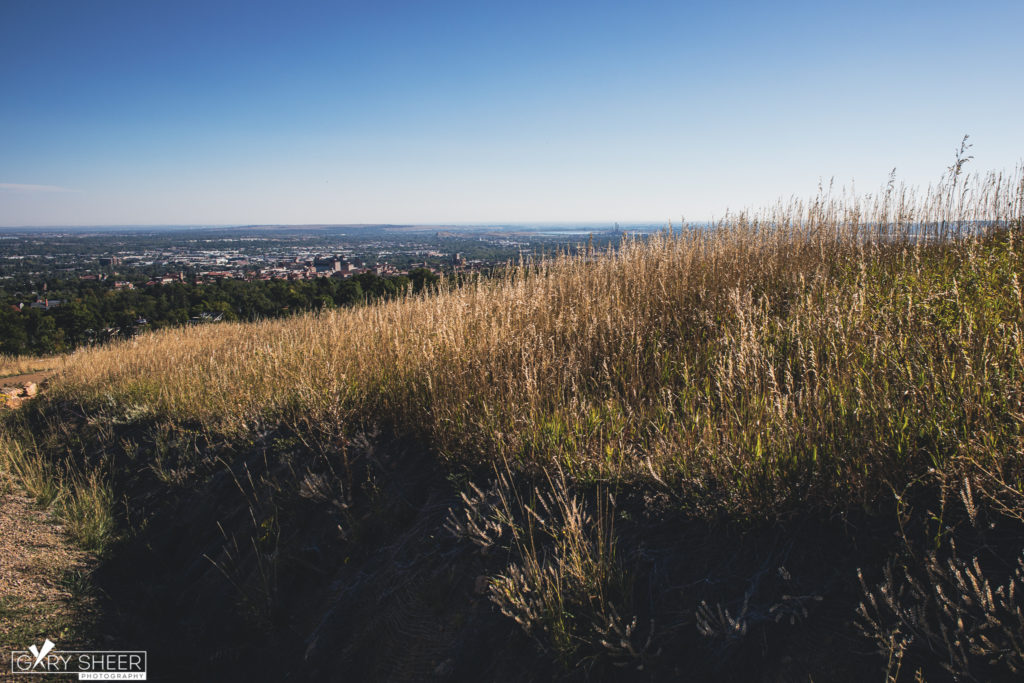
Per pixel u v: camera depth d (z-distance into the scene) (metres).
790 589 2.16
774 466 2.43
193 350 9.45
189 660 3.46
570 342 4.41
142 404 7.48
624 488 2.98
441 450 3.85
